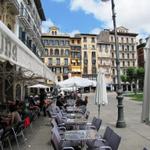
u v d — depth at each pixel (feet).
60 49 346.74
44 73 47.80
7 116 35.27
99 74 47.80
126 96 199.93
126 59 394.93
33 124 52.21
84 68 360.69
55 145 21.06
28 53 27.71
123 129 43.42
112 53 383.86
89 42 366.63
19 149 30.32
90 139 22.45
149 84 16.29
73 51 357.41
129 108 90.38
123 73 391.45
